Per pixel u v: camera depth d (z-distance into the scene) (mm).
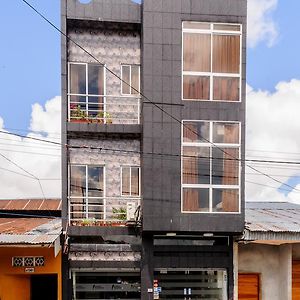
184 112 14039
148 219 13719
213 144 14086
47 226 15445
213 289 14523
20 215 19516
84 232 14023
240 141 14188
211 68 14211
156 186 13836
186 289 14383
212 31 14219
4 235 12594
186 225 13805
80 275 14398
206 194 14008
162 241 14414
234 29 14305
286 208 19734
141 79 14484
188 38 14148
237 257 14812
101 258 14391
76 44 14781
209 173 14055
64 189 14102
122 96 14836
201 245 14477
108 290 14383
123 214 14523
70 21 14555
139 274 14469
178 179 13914
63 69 14242
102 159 14672
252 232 13898
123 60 15023
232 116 14180
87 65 14867
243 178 14125
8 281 14227
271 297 15469
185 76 14109
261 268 15461
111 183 14672
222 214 13945
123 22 14703
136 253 14477
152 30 13969
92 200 14562
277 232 13891
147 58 13938
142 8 14344
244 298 15352
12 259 14062
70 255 14344
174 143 13953
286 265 15102
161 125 13945
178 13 14062
